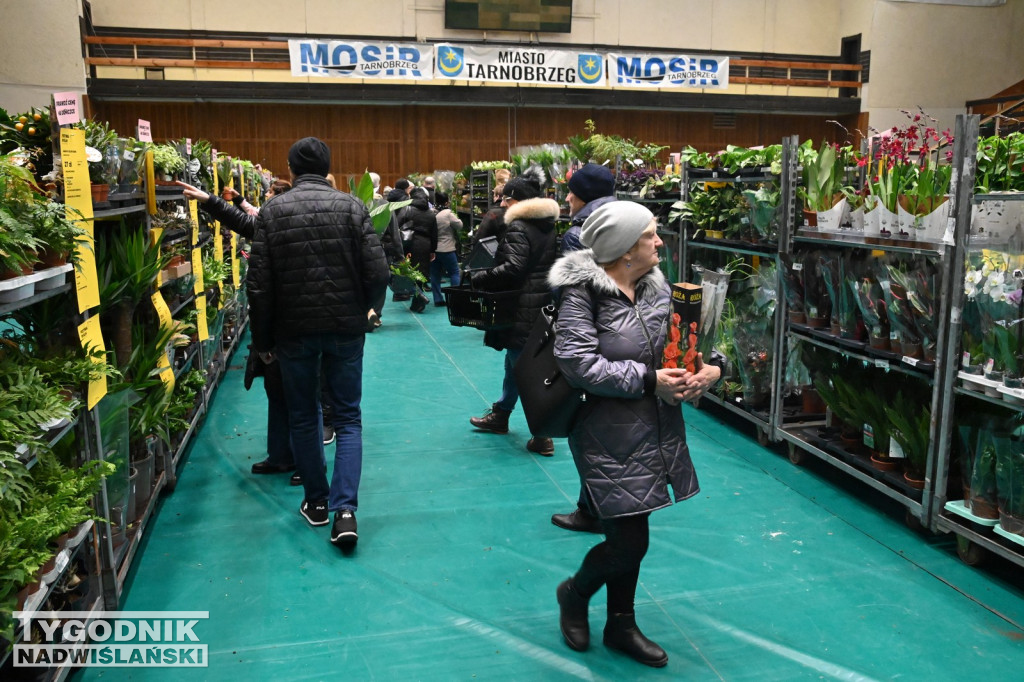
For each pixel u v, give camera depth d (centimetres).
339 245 316
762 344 471
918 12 1762
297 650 255
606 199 374
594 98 1716
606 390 218
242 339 779
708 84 1684
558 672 245
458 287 462
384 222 564
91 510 219
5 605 178
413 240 956
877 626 270
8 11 1306
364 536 341
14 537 184
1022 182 337
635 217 221
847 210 398
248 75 1593
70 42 1362
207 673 242
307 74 1555
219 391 575
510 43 1716
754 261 490
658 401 228
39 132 280
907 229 343
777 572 308
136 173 323
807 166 420
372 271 322
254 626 269
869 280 374
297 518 358
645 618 275
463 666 247
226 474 412
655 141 1838
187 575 304
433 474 416
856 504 376
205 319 452
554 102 1700
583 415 231
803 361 440
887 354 358
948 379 318
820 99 1786
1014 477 292
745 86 1786
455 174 1382
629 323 225
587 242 226
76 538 231
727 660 251
